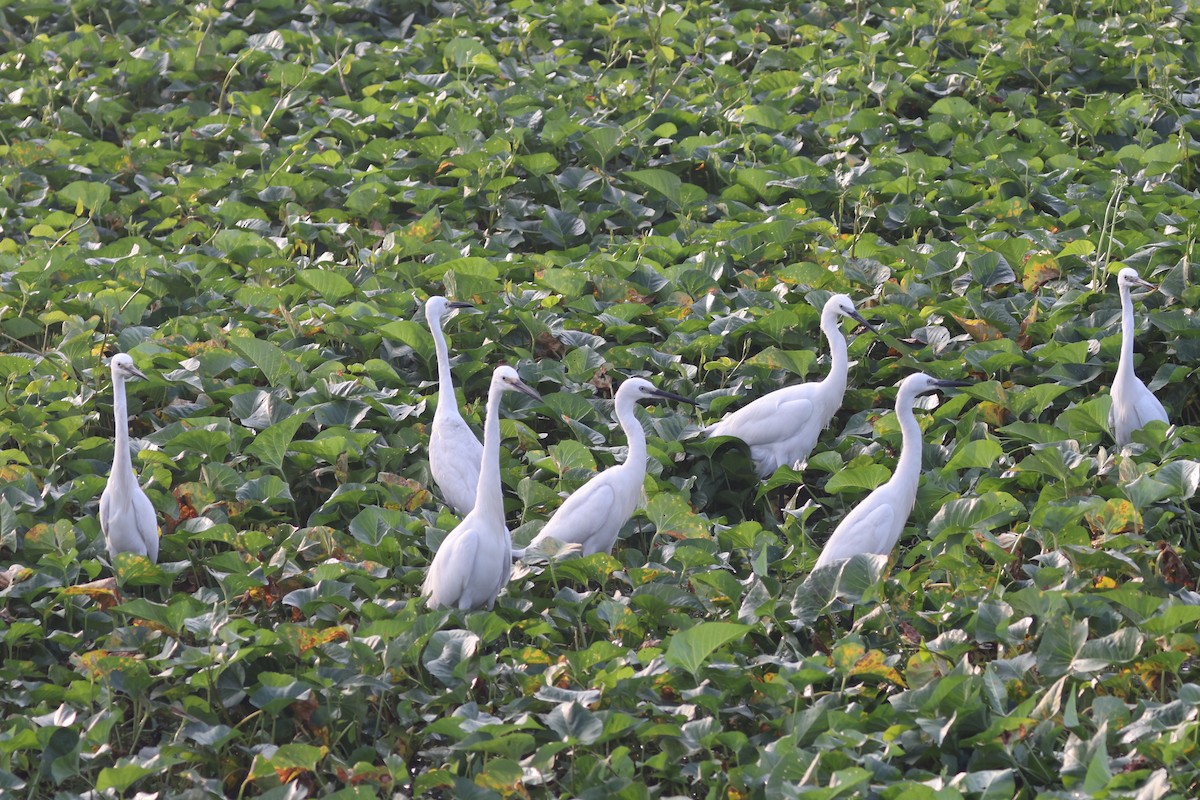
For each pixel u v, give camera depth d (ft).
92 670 31.22
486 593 35.45
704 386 49.19
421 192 62.39
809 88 75.56
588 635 36.04
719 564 36.76
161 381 46.60
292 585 36.40
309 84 78.28
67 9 90.68
